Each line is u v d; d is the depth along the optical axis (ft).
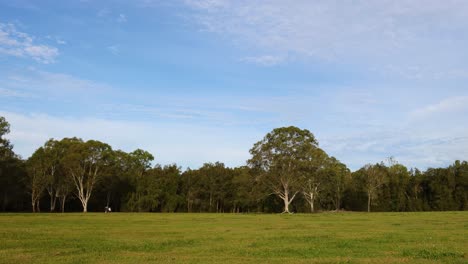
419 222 155.02
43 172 325.21
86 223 145.28
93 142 338.95
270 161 296.30
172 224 144.05
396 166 428.56
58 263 55.47
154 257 61.00
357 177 416.67
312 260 57.88
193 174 399.65
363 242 81.41
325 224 146.30
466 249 69.00
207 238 89.97
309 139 299.17
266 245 76.79
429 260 57.88
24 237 90.12
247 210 416.67
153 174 385.91
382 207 415.03
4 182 296.71
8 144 291.17
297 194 344.90
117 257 61.21
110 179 361.92
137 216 220.84
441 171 413.80
